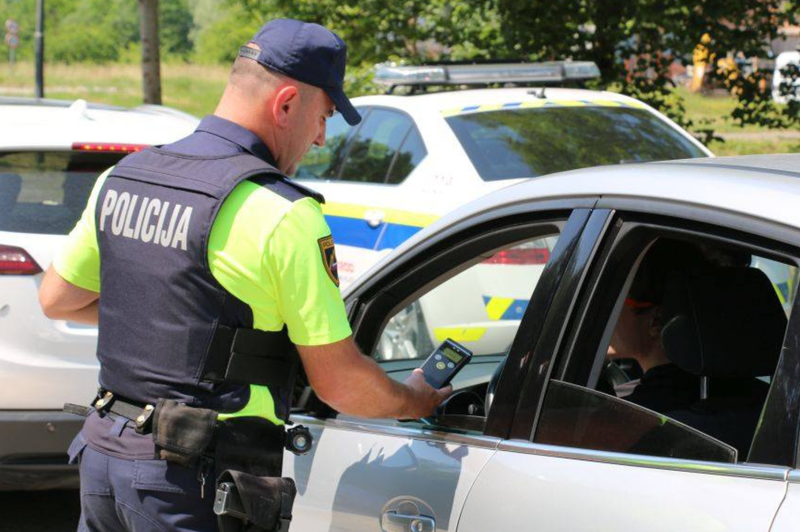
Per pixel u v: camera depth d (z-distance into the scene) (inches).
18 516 177.3
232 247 78.5
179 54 1918.1
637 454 73.6
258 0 406.0
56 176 162.7
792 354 65.9
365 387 82.5
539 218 85.9
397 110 230.1
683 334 86.1
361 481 90.7
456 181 204.5
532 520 75.2
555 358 79.9
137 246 81.5
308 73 82.5
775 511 63.0
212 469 79.5
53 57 1968.5
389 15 383.2
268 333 80.7
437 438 87.2
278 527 79.8
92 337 156.3
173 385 79.9
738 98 380.5
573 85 350.0
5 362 152.3
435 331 197.0
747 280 87.8
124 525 82.5
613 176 81.4
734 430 85.2
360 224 224.2
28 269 153.3
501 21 367.9
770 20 360.5
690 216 73.2
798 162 81.5
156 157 83.9
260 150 82.7
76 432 155.0
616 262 78.9
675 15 354.6
